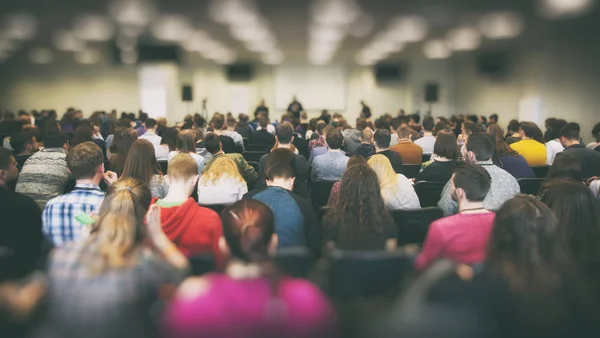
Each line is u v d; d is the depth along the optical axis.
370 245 2.77
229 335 1.37
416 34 13.45
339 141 4.89
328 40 14.77
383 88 21.22
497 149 4.77
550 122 7.64
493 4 9.79
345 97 21.17
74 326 1.54
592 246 2.41
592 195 2.49
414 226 3.19
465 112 20.36
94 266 1.60
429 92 19.89
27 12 10.75
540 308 1.67
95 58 18.31
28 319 1.63
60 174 3.91
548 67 14.18
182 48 16.44
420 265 2.32
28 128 7.34
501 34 12.97
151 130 7.17
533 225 1.89
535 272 1.75
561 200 2.49
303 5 10.17
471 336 1.52
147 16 11.21
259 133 8.43
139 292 1.61
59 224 2.85
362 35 13.80
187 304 1.41
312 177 5.00
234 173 3.74
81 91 19.73
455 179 2.56
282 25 12.40
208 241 2.68
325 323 1.43
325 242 2.81
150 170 3.77
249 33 13.59
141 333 1.58
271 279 1.45
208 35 13.93
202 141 5.79
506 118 17.06
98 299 1.55
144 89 20.22
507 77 16.84
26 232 2.87
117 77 19.95
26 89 19.36
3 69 19.05
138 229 1.82
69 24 12.09
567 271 1.80
